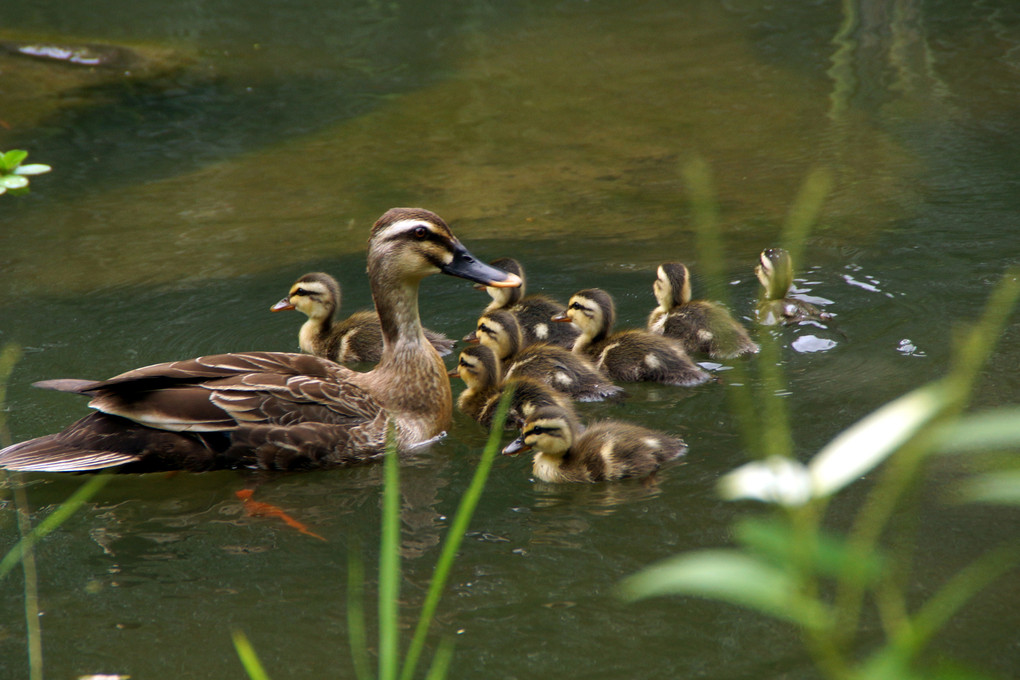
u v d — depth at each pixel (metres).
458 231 17.02
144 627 7.56
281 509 9.52
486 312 14.07
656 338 12.40
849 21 29.08
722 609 7.46
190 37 29.66
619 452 9.66
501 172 19.89
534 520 9.05
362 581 8.15
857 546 2.82
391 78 26.38
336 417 10.41
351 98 24.91
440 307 14.66
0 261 15.76
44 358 12.54
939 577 7.51
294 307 13.63
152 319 13.82
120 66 26.78
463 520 5.07
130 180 19.70
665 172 19.56
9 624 7.64
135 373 10.00
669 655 6.95
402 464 10.55
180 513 9.44
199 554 8.66
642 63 26.73
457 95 24.92
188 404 9.89
